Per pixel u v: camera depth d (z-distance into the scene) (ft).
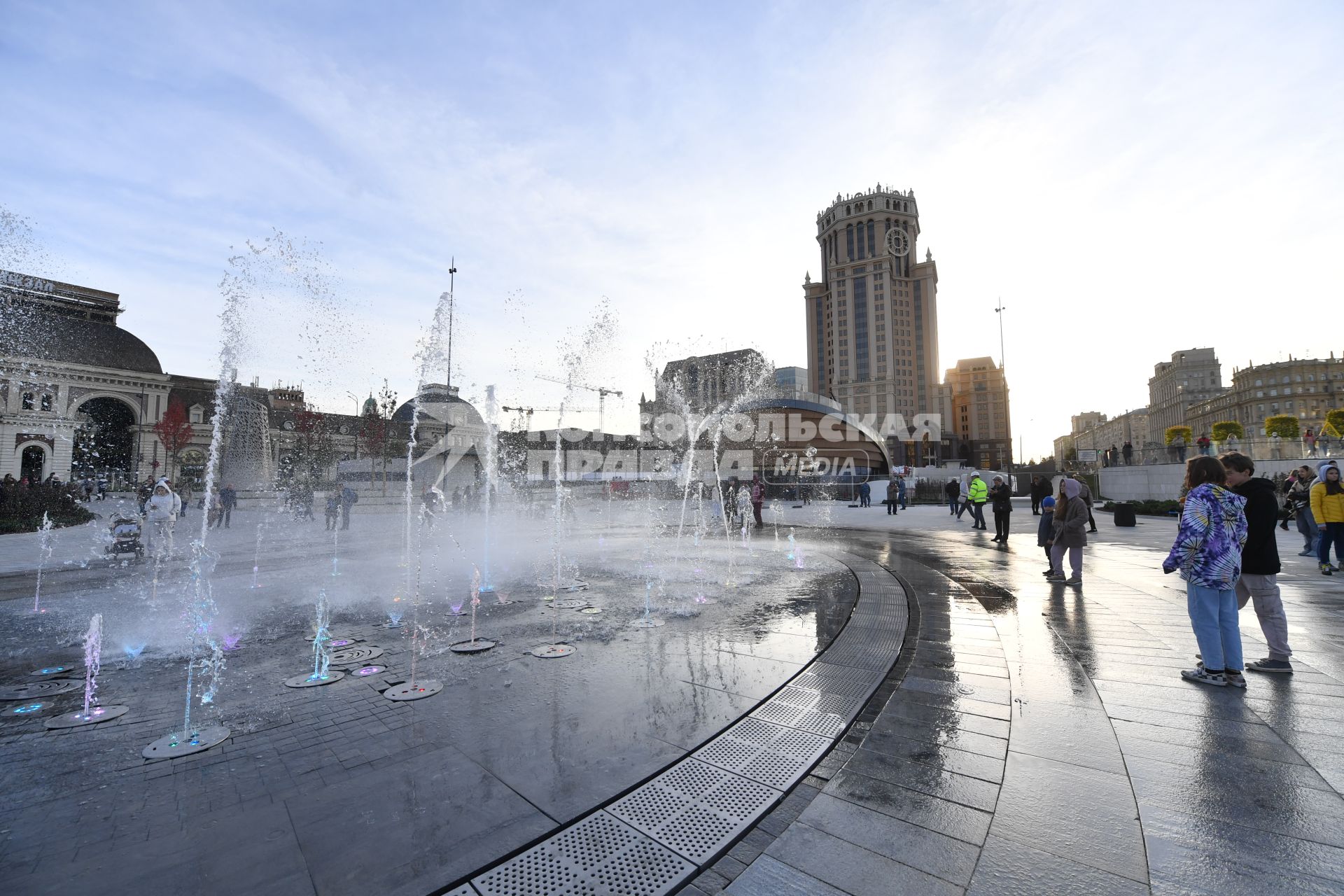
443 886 7.13
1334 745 10.97
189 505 102.78
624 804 9.03
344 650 17.65
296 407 177.27
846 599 24.70
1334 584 27.76
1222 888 7.04
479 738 11.39
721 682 14.48
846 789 9.62
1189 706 13.02
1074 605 23.70
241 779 9.88
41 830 8.37
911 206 434.30
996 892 7.06
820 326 454.40
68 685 14.82
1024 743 11.25
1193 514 14.57
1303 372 333.42
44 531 54.44
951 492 79.77
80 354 182.29
